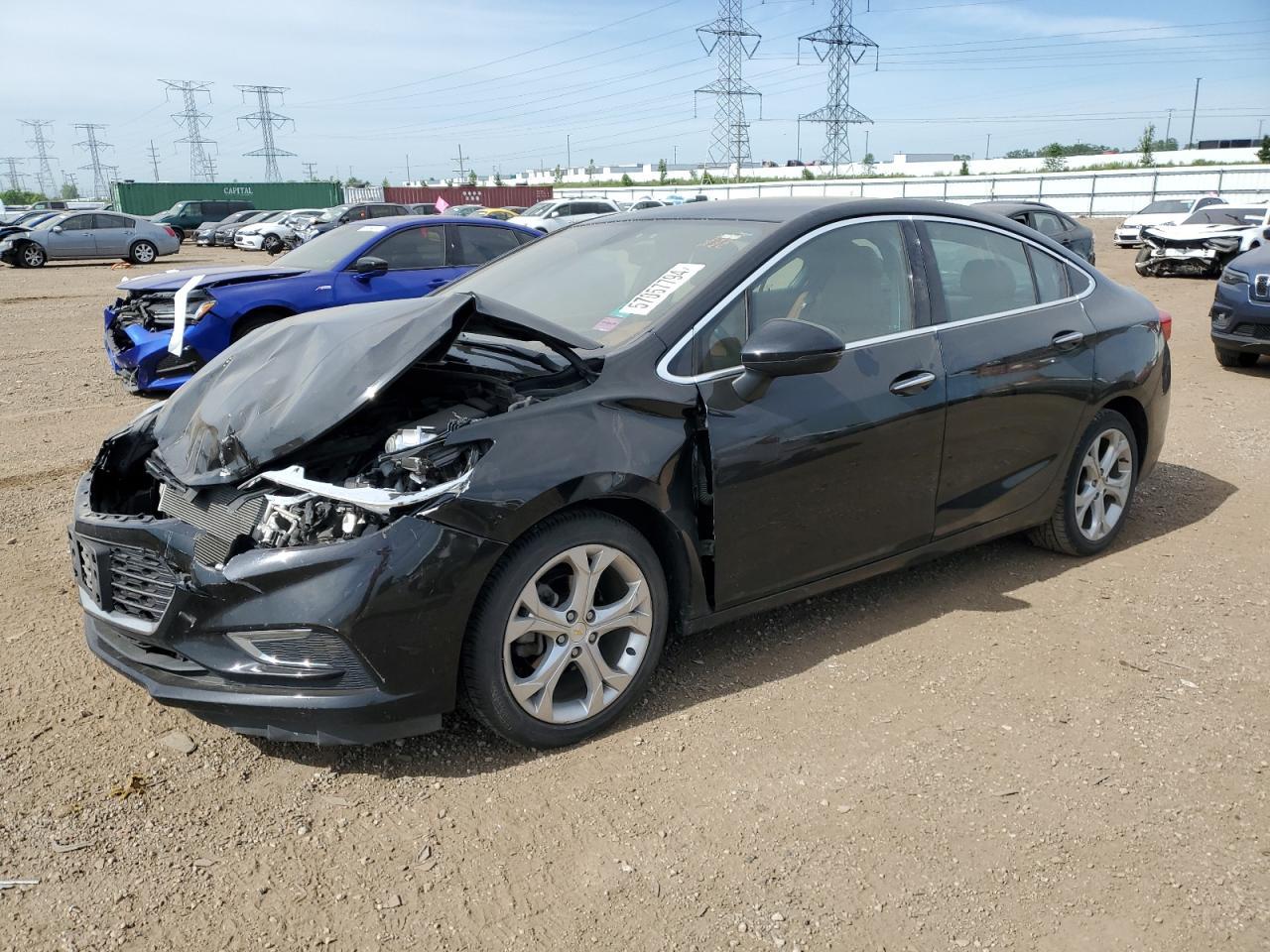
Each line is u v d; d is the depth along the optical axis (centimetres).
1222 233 1742
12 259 2722
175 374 812
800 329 299
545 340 305
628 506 304
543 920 233
